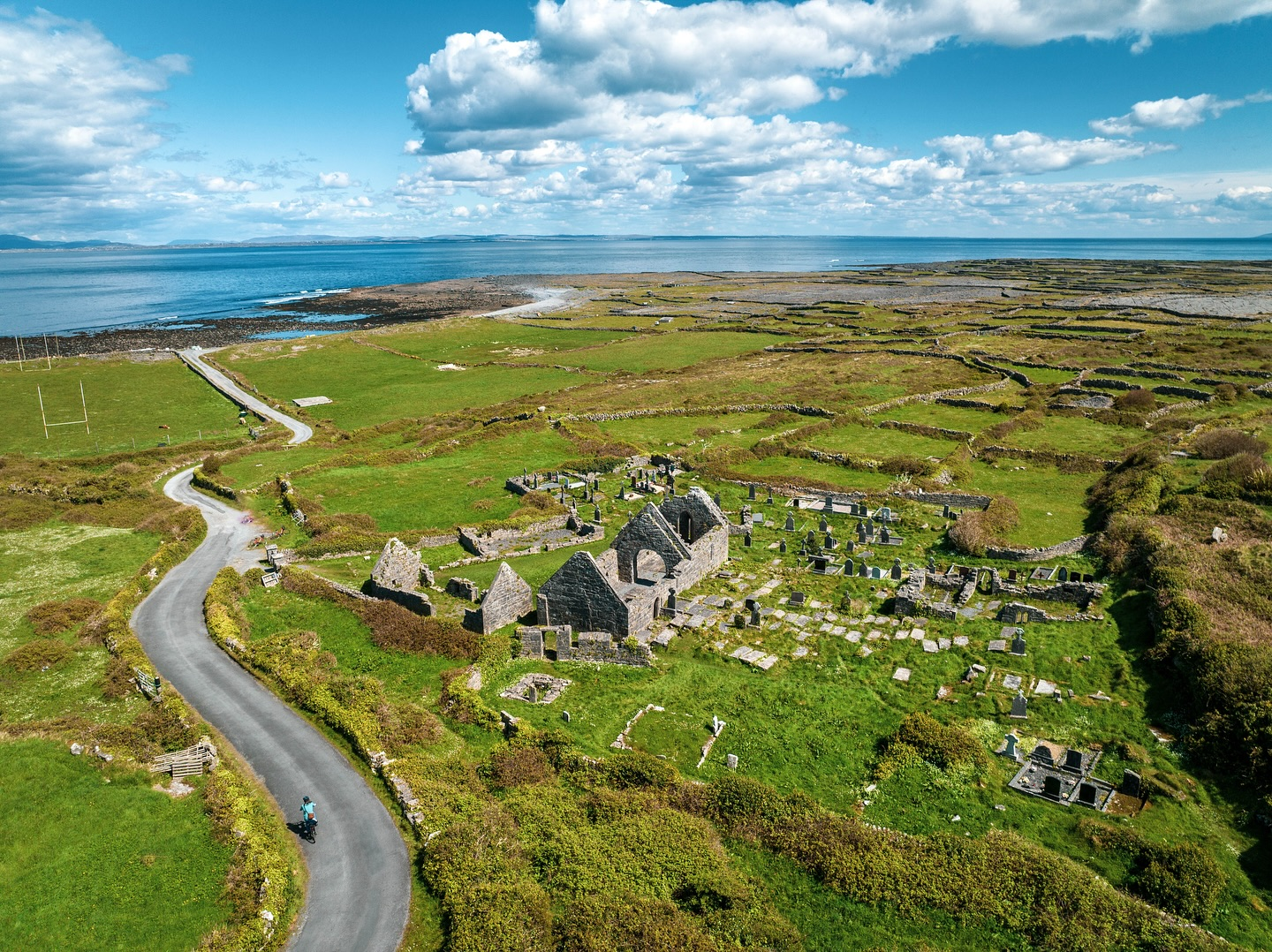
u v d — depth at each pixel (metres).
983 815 30.05
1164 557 45.03
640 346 172.38
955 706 37.00
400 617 47.19
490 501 73.00
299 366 155.88
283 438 104.62
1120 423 90.12
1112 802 30.39
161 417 120.06
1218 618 39.00
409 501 74.31
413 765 33.91
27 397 131.88
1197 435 76.38
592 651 42.59
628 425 101.06
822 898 26.56
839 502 68.12
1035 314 188.75
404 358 163.75
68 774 34.66
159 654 46.12
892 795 31.38
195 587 56.12
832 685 39.31
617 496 72.25
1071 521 61.25
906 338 160.75
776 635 44.50
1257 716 31.28
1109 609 44.28
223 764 34.94
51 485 80.81
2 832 30.89
